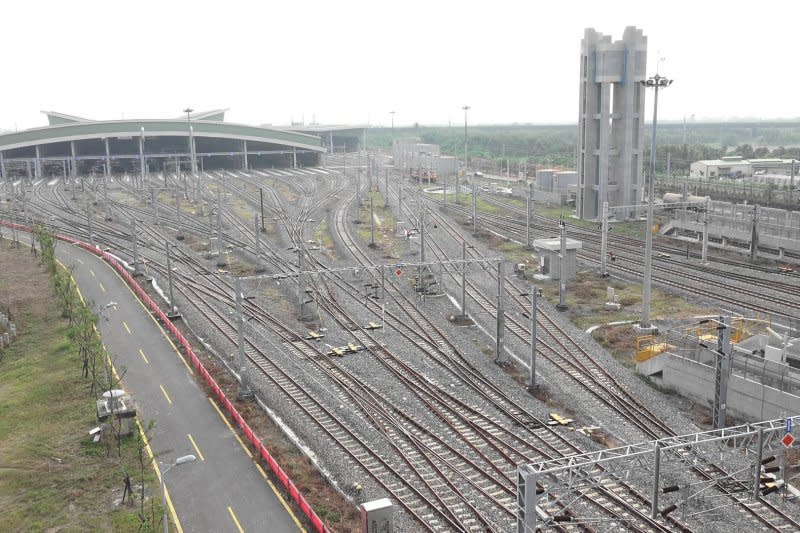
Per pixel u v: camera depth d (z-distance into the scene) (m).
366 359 52.72
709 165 155.25
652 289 69.75
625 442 38.69
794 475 32.62
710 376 42.97
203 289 73.44
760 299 64.25
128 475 33.97
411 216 117.00
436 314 63.78
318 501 33.22
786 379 39.03
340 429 41.25
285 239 99.62
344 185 164.50
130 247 94.44
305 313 64.56
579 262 81.56
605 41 101.81
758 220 79.19
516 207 125.44
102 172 198.88
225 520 31.78
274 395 46.31
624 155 103.56
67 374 49.88
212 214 118.69
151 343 56.53
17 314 64.69
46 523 31.89
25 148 188.62
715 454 33.28
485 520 31.05
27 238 101.00
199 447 38.91
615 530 30.44
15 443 39.69
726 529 30.28
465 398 45.31
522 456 37.25
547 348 54.09
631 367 50.16
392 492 33.88
